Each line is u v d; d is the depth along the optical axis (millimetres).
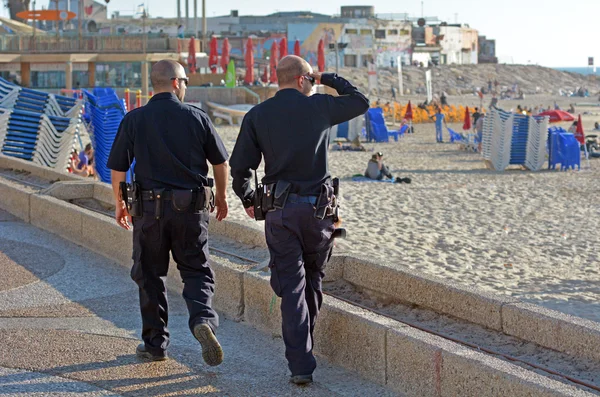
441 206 45281
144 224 13609
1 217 28906
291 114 13031
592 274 27719
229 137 102188
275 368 14086
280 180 13062
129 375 13570
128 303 18141
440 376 12039
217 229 22484
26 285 19531
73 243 24547
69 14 153250
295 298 13062
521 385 10742
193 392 12875
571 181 59281
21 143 46094
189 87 133500
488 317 15039
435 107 153500
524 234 35906
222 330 16328
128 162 13914
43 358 14273
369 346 13469
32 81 148125
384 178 58906
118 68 148750
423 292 16391
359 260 17938
